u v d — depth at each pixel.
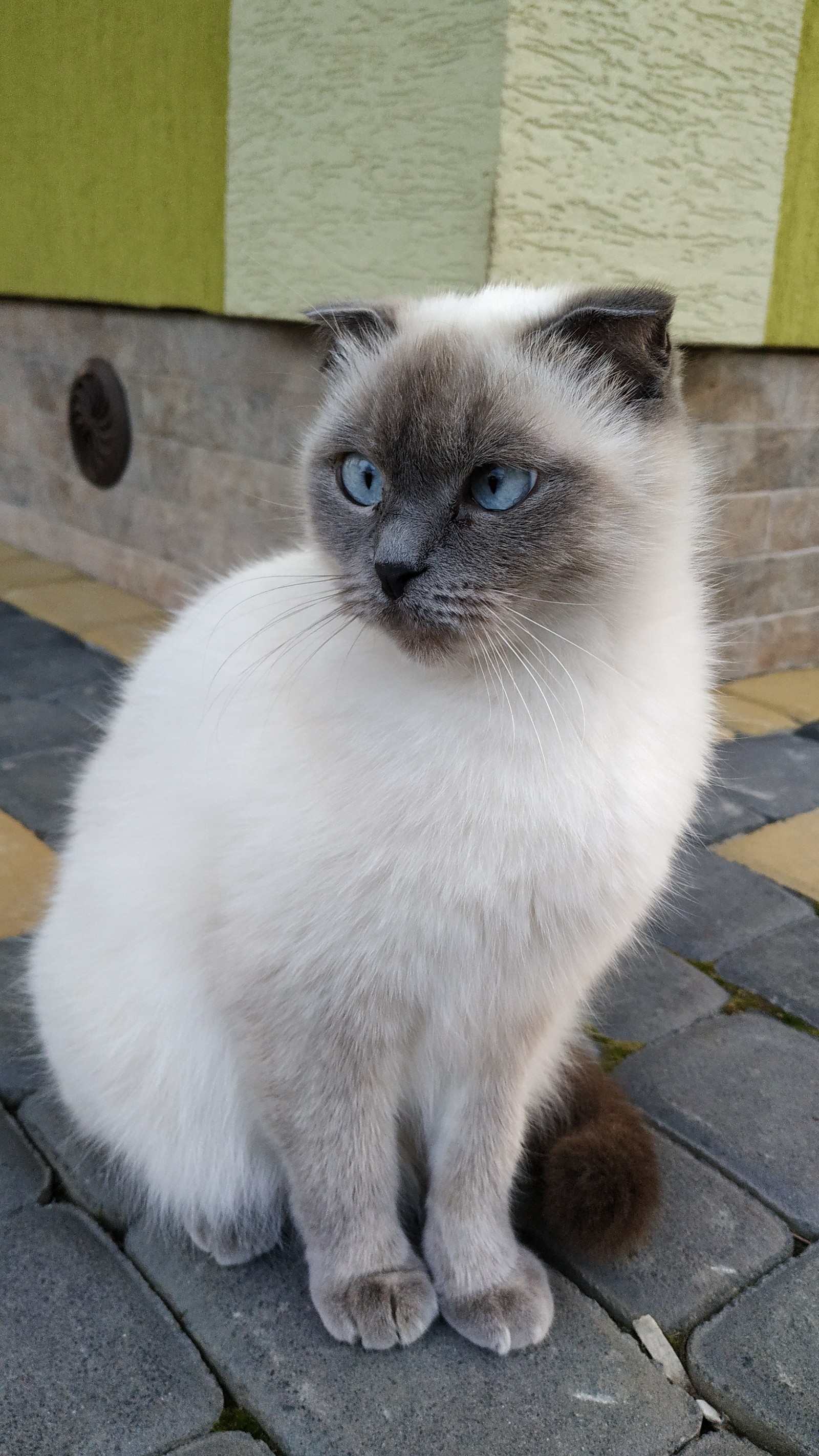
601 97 0.78
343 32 0.83
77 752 0.88
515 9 0.72
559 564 0.44
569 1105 0.54
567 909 0.45
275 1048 0.47
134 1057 0.50
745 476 1.04
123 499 1.31
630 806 0.45
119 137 1.13
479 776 0.44
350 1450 0.44
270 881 0.45
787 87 0.88
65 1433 0.44
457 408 0.44
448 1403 0.45
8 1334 0.47
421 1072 0.49
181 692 0.50
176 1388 0.45
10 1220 0.51
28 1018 0.61
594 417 0.46
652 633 0.46
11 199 1.34
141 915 0.49
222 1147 0.51
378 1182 0.48
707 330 0.92
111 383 1.27
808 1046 0.61
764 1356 0.47
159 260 1.12
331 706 0.45
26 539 1.52
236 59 0.95
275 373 1.04
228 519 1.15
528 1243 0.52
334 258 0.90
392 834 0.44
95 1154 0.54
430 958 0.45
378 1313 0.47
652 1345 0.47
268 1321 0.48
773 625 1.12
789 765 0.92
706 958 0.68
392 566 0.44
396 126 0.81
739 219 0.90
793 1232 0.52
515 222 0.77
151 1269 0.50
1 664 1.07
